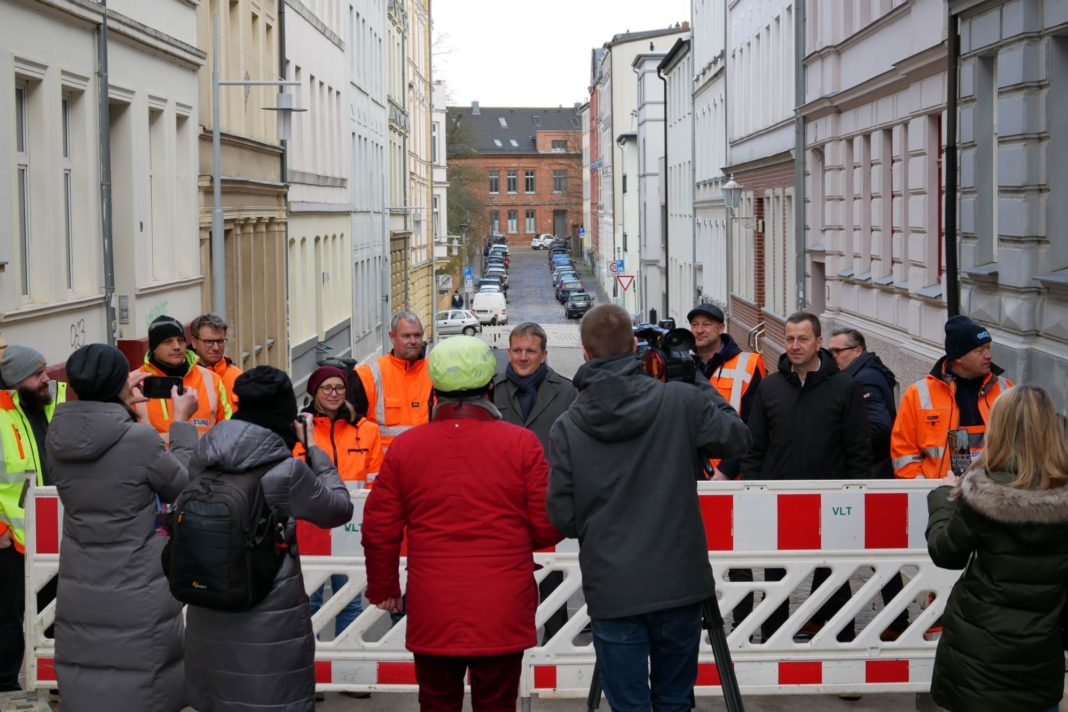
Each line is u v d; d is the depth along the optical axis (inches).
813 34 1072.2
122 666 251.0
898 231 817.5
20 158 602.5
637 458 221.8
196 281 881.5
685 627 224.7
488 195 6013.8
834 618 294.8
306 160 1411.2
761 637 341.1
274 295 1206.3
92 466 248.8
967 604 218.5
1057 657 215.6
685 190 2357.3
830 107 997.2
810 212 1114.1
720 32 1823.3
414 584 227.6
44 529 298.4
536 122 6220.5
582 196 5861.2
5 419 298.7
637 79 3292.3
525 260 5413.4
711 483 287.4
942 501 225.9
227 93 1031.0
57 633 256.1
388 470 229.3
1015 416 210.8
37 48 599.8
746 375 367.9
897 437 323.6
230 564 223.6
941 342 724.0
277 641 230.4
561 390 331.3
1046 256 553.0
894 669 295.9
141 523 251.0
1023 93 553.0
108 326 687.1
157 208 825.5
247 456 226.8
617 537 221.8
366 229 1911.9
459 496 225.8
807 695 310.0
